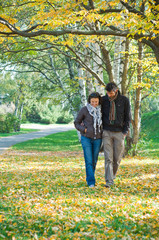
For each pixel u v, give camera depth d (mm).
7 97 51938
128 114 6133
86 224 3848
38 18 8062
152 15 6621
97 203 4879
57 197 5316
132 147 14172
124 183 6750
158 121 29172
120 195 5496
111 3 6820
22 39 10758
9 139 32281
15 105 58781
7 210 4410
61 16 7043
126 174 8250
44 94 24594
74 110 22609
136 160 12336
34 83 25672
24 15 9930
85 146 6266
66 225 3721
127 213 4297
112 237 3316
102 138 6289
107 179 6293
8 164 11875
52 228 3598
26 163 12320
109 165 6246
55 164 11820
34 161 13242
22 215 4125
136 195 5527
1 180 7609
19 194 5715
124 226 3738
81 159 13773
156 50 7445
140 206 4605
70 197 5328
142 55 12578
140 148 14367
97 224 3844
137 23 6641
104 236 3348
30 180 7570
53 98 21750
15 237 3279
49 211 4352
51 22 6816
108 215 4164
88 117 6219
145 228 3645
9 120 45594
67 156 15844
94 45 13922
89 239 3318
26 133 44250
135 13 7016
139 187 6230
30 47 11055
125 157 13891
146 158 13195
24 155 16500
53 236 3320
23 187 6570
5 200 5152
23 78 40969
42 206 4664
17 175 8656
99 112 6156
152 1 6758
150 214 4246
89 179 6305
